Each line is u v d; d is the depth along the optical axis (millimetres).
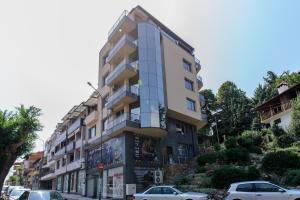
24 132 24703
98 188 32188
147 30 32156
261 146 33375
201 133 54344
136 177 27344
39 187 63875
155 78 29953
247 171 20891
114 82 33062
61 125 56812
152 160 29578
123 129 28000
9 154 24125
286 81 45438
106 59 37062
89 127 39344
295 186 18172
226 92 57000
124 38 30922
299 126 29078
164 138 31766
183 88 34344
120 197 26906
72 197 33188
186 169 29938
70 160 47094
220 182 20828
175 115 32875
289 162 21328
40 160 69375
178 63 35156
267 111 43125
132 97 29000
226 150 28688
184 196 15766
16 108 25781
